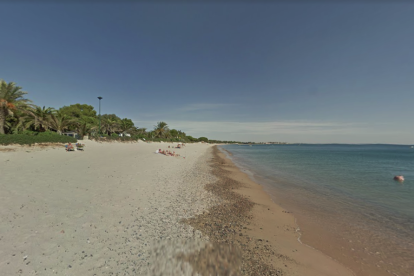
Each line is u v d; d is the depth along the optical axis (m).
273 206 9.41
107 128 53.22
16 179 8.77
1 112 21.17
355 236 6.59
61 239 4.64
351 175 18.94
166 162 20.98
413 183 15.53
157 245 4.89
